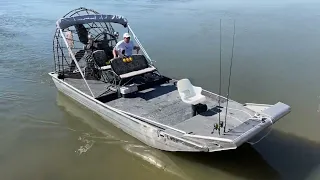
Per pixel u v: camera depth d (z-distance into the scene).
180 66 15.64
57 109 12.40
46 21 25.33
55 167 9.18
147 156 9.62
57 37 13.39
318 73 14.46
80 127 11.23
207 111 9.63
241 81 13.94
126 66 11.78
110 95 11.40
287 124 10.73
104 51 12.95
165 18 25.30
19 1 34.25
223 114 9.41
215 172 8.83
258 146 9.70
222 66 15.55
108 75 12.55
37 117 11.82
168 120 9.71
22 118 11.70
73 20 12.57
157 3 32.06
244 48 17.94
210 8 29.12
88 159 9.54
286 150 9.51
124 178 8.78
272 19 24.41
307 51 17.17
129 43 12.54
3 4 32.50
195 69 15.27
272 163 9.02
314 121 10.88
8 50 18.58
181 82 9.34
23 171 8.99
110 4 31.50
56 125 11.35
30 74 15.45
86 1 33.28
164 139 8.92
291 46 18.05
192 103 9.00
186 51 17.67
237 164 9.04
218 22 23.86
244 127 8.14
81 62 13.77
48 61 16.98
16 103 12.75
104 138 10.55
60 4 32.03
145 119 9.48
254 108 9.62
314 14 25.70
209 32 21.31
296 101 12.18
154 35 20.69
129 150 9.91
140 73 11.61
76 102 12.59
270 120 8.34
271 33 20.67
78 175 8.87
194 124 8.93
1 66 16.25
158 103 10.86
